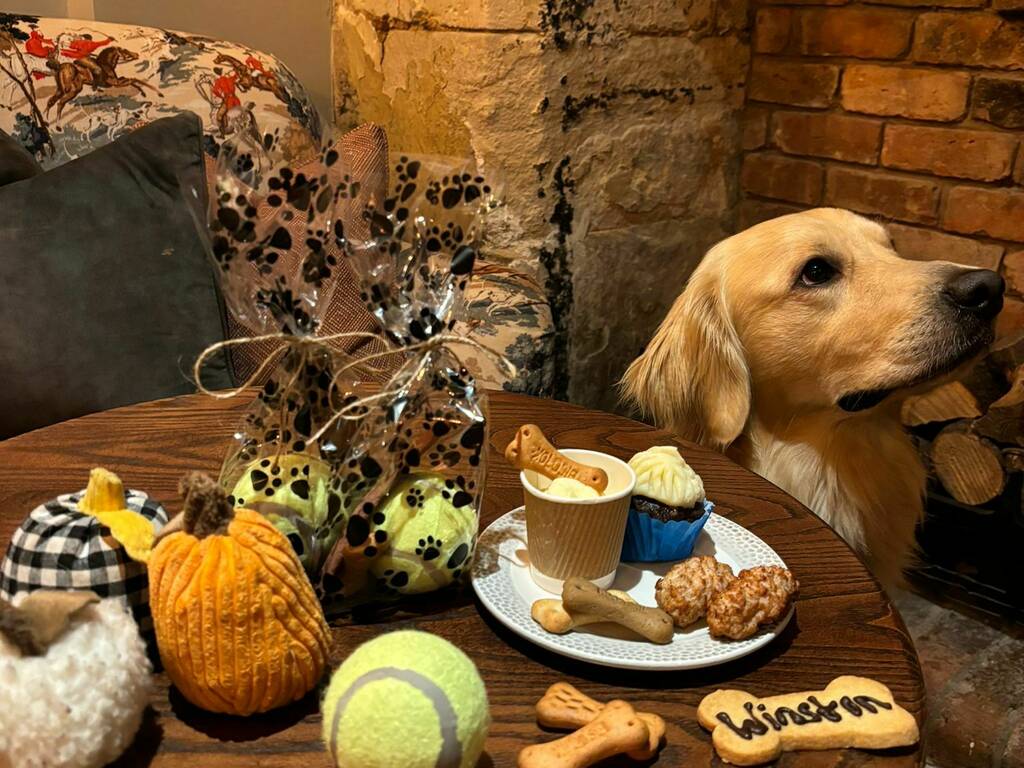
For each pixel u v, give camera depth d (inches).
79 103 67.0
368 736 22.0
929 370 51.3
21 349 50.0
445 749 22.2
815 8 92.1
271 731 26.4
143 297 53.1
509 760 25.7
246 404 49.9
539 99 81.0
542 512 31.6
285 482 29.6
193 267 54.8
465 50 79.4
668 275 100.3
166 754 25.4
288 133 43.5
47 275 50.9
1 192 51.6
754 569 31.7
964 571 81.0
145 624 27.0
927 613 80.7
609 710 26.0
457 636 31.5
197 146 56.1
